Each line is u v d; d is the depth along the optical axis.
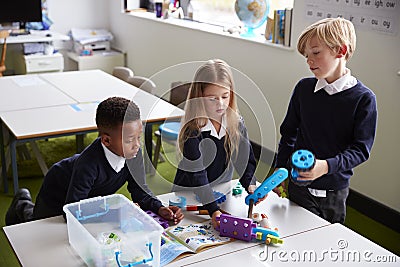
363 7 2.91
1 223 2.96
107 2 6.01
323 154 1.94
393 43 2.77
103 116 1.64
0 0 5.10
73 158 2.07
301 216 1.67
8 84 3.72
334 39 1.76
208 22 4.74
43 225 1.58
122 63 5.79
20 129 2.77
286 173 1.60
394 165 2.91
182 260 1.39
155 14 5.43
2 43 5.03
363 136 1.82
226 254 1.43
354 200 3.20
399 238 2.87
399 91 2.79
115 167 1.73
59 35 5.39
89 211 1.52
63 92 3.53
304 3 3.31
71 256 1.41
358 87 1.87
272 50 3.67
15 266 2.52
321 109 1.92
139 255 1.34
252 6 3.81
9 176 3.59
